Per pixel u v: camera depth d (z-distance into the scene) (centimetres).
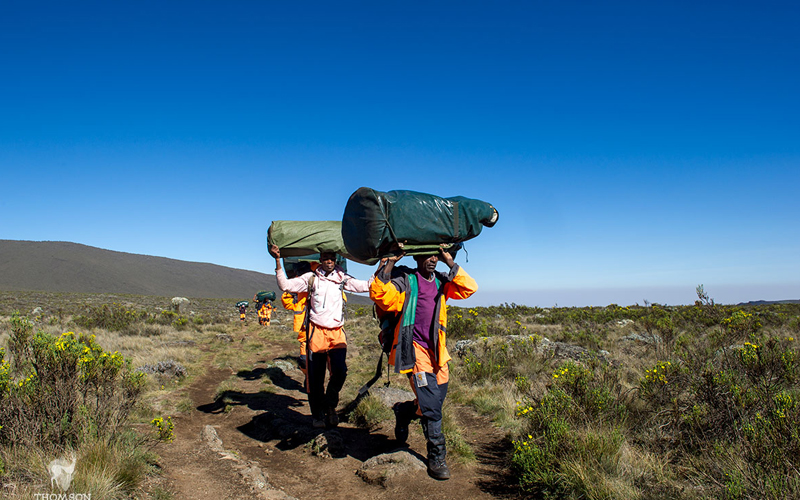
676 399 472
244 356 1236
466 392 735
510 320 2083
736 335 986
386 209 394
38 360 425
